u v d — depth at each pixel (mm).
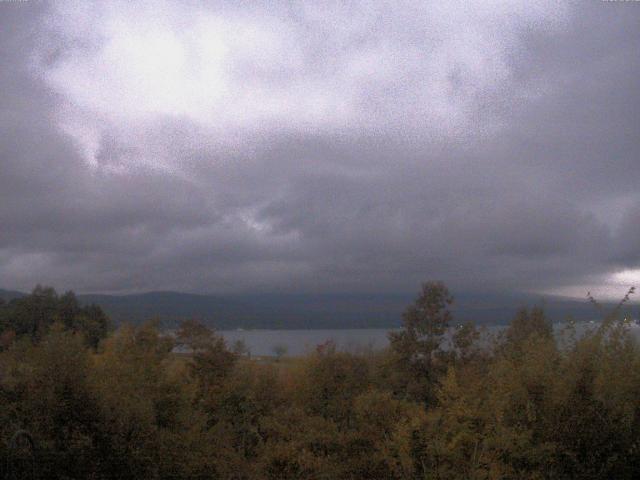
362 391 15844
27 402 9102
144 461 9359
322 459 10258
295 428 11883
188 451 10406
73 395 9195
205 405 15523
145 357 11945
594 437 8078
